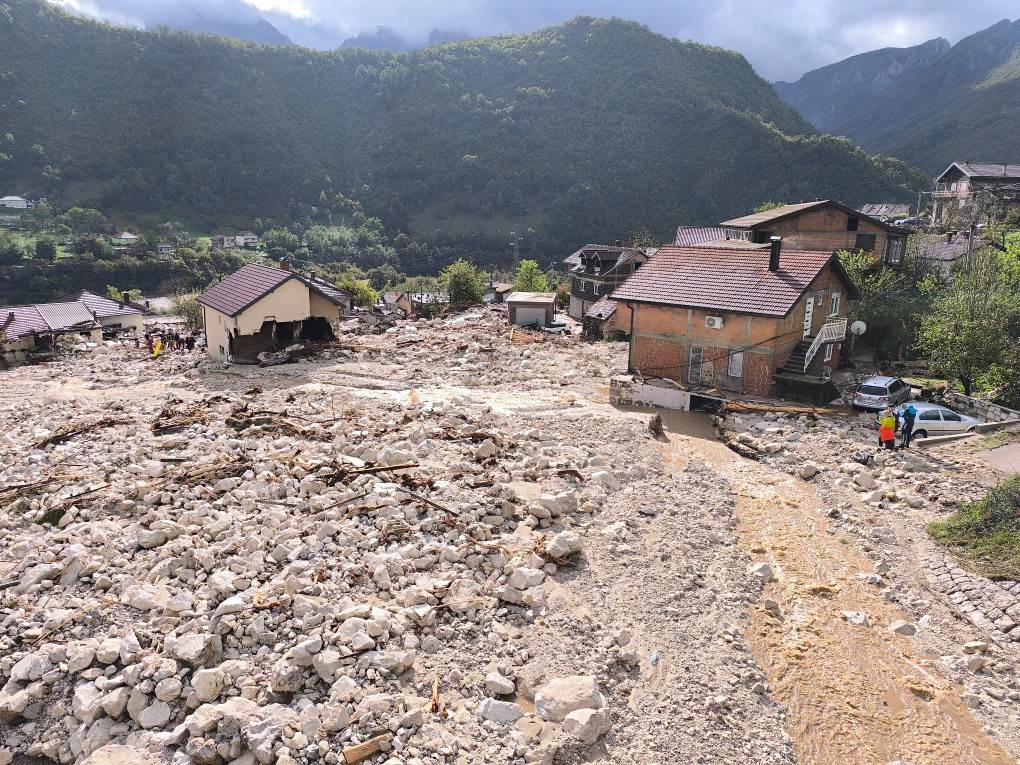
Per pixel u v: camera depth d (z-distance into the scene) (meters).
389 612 12.55
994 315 31.27
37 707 10.00
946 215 70.88
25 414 25.73
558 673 12.06
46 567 12.78
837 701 12.83
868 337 40.16
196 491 16.83
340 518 16.05
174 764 9.05
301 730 9.77
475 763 9.91
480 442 23.03
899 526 19.64
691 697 12.19
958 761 11.61
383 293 101.12
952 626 15.38
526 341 45.12
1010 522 18.36
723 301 30.88
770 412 28.38
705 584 16.08
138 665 10.43
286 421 24.09
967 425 26.84
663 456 23.97
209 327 40.81
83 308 50.66
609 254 65.56
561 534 16.05
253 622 11.63
